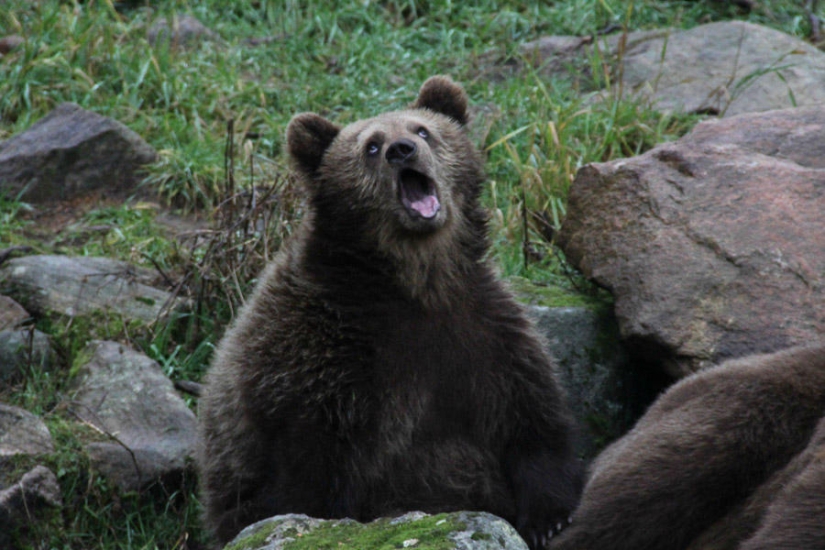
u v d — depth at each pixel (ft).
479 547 24.64
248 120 55.26
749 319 34.83
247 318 31.58
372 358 30.01
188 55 60.39
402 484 30.09
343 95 58.59
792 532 25.61
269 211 43.47
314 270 30.94
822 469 26.14
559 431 30.71
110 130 50.67
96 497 34.99
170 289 44.27
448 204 31.35
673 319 35.70
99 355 39.45
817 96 54.08
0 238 46.78
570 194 40.93
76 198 50.26
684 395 31.30
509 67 60.85
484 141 52.80
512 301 31.73
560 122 52.49
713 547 29.30
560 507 29.91
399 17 66.69
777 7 66.08
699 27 60.13
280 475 29.43
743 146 40.93
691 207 37.83
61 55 57.52
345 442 29.43
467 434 30.83
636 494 29.71
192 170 50.80
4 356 39.65
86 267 43.80
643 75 57.67
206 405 32.76
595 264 38.78
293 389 29.30
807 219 36.63
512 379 30.73
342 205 31.42
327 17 65.46
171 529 35.60
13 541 32.83
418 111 34.01
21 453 34.27
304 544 25.18
